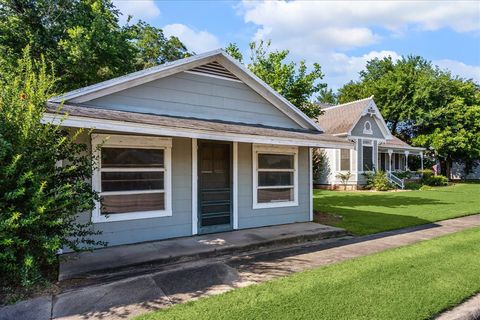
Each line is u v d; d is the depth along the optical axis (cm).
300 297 382
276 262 546
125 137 642
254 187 835
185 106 754
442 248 612
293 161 922
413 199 1576
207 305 363
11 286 413
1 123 415
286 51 1380
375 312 345
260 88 878
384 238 733
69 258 505
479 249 604
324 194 1884
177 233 704
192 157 733
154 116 648
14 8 1424
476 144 2850
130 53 1686
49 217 424
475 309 362
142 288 421
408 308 354
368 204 1388
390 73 3256
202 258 580
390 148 2520
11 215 386
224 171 788
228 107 827
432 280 439
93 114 523
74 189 455
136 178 660
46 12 1469
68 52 1334
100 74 1490
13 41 1395
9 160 412
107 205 622
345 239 738
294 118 971
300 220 926
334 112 2481
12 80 575
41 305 371
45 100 484
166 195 693
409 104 3050
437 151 2911
